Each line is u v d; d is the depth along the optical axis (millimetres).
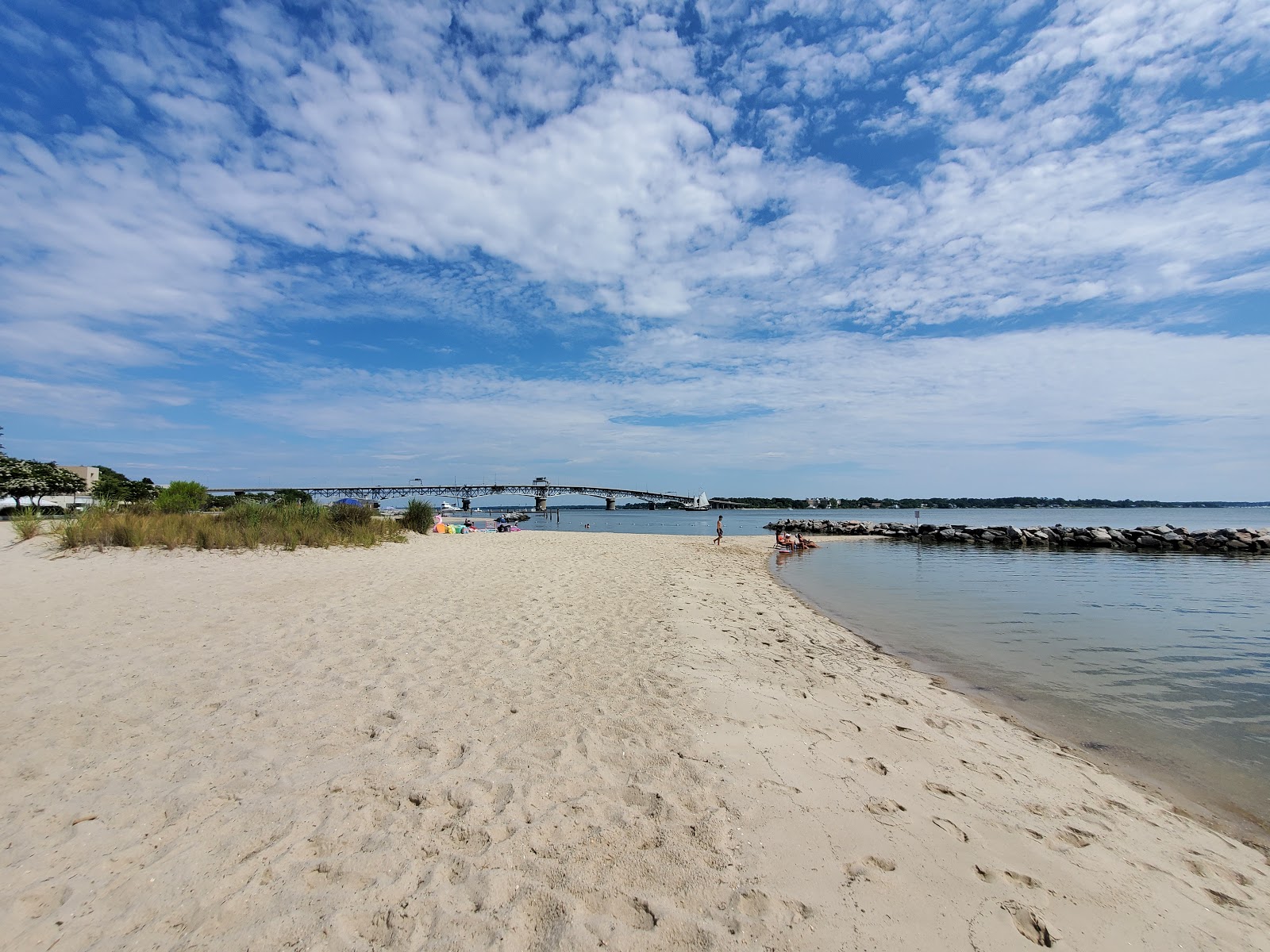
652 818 3152
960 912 2582
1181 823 3871
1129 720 5758
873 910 2535
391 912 2369
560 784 3490
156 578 10180
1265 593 14312
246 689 4910
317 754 3768
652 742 4152
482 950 2199
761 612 10281
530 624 7859
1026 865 3033
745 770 3766
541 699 4957
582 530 50938
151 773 3441
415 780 3455
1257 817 4023
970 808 3633
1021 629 9883
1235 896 3033
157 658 5699
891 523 50625
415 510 23172
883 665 7320
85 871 2537
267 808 3102
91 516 13977
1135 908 2773
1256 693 6602
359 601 8984
